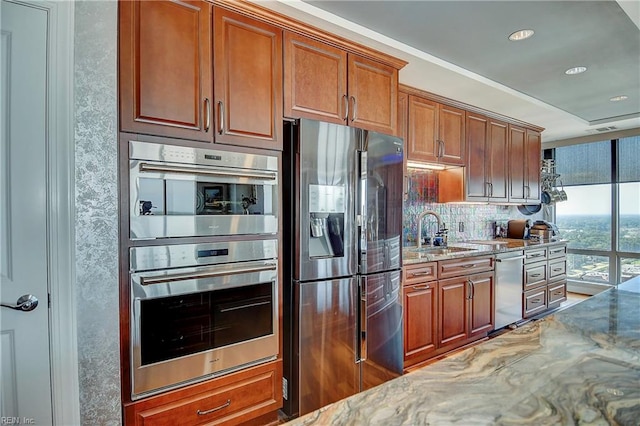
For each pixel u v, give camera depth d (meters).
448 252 3.27
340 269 2.16
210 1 1.75
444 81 2.97
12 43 1.34
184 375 1.68
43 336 1.38
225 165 1.79
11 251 1.34
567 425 0.62
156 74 1.59
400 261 2.52
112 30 1.49
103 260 1.47
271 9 1.92
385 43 2.34
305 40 2.09
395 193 2.48
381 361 2.38
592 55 2.63
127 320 1.53
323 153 2.09
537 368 0.84
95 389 1.46
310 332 2.04
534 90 3.34
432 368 0.86
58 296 1.40
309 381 2.04
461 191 3.63
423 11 2.05
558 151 5.45
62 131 1.40
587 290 5.12
